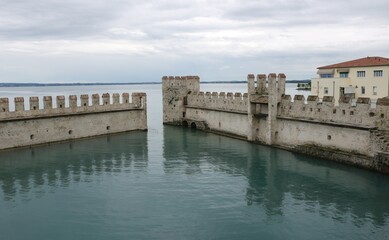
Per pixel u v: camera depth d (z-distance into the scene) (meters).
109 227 22.72
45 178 32.28
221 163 37.44
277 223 23.19
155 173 34.03
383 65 51.06
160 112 98.19
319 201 26.69
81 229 22.45
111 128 53.47
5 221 23.59
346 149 35.00
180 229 22.41
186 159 39.19
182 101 62.94
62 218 24.05
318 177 31.94
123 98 55.12
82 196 27.98
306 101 41.75
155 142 48.47
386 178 30.47
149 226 22.84
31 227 22.75
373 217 23.83
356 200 26.61
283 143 43.06
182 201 26.97
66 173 33.81
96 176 33.00
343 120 35.34
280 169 34.84
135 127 57.09
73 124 48.00
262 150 42.81
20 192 28.78
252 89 46.31
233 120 51.47
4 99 40.50
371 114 32.59
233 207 25.81
